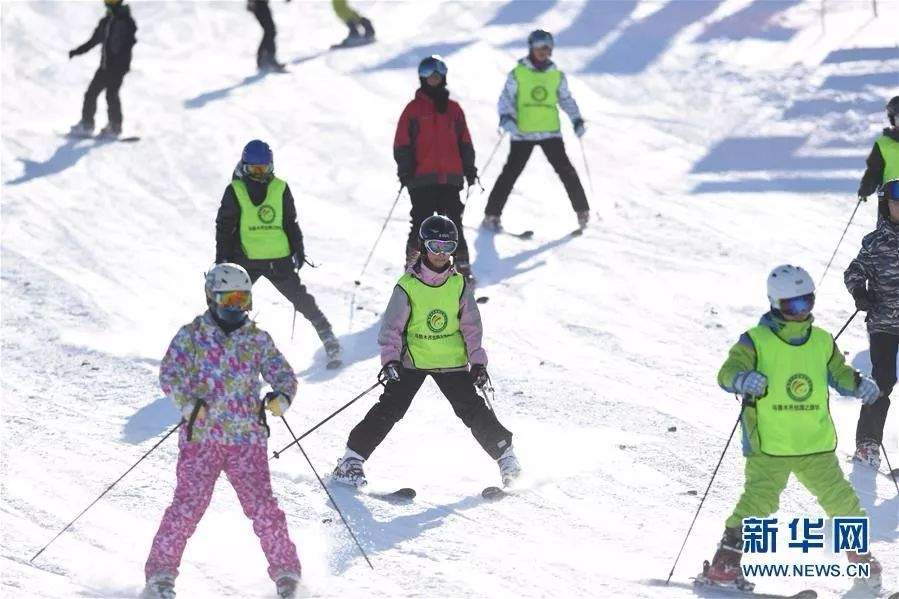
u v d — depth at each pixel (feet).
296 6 274.98
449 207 130.41
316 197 172.96
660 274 140.97
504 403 108.47
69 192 173.37
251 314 133.80
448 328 88.74
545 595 72.69
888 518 83.46
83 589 74.18
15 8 255.50
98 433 103.04
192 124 200.44
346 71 226.38
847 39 214.69
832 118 186.70
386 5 264.72
